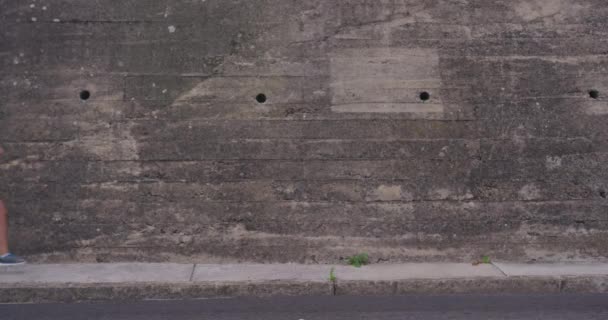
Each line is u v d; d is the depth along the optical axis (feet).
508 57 24.64
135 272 22.21
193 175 23.77
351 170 24.03
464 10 24.73
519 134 24.44
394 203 24.06
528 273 22.24
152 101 23.86
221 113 23.97
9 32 23.86
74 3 24.07
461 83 24.50
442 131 24.30
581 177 24.49
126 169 23.66
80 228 23.45
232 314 18.90
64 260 23.36
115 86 23.85
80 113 23.70
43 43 23.88
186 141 23.82
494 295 21.26
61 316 18.71
